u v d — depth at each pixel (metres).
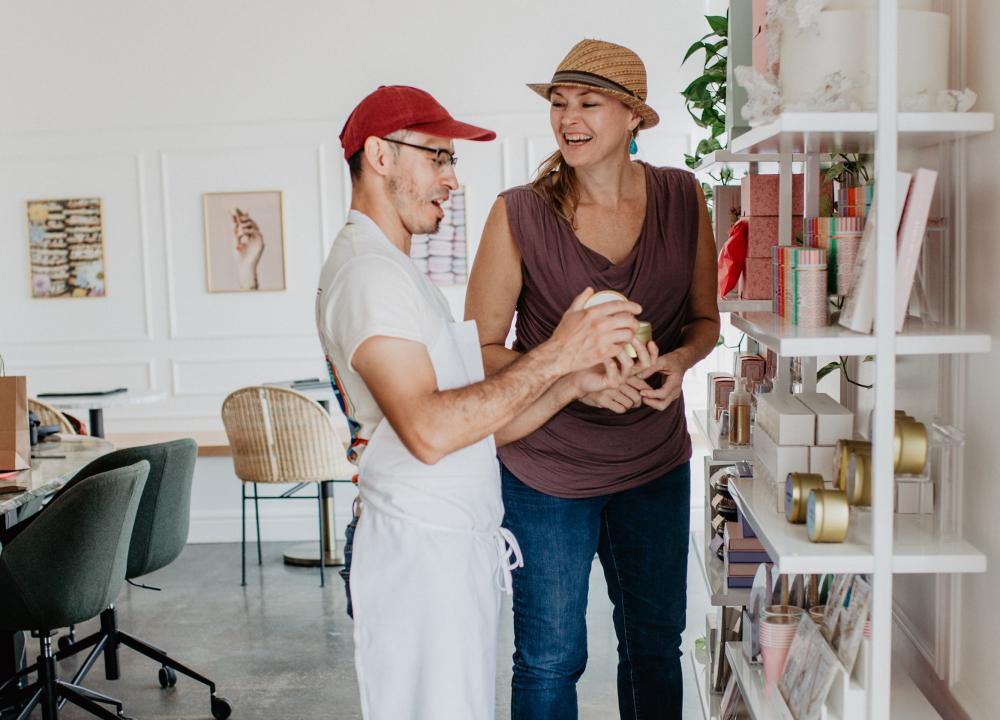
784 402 2.02
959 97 1.62
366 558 1.99
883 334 1.59
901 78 1.65
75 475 3.76
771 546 1.68
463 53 6.55
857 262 1.69
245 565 5.59
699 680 2.97
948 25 1.68
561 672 2.49
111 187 6.79
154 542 3.78
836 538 1.67
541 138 6.55
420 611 1.97
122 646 4.55
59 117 6.76
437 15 6.54
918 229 1.59
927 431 1.89
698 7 6.40
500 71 6.53
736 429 2.67
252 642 4.56
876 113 1.58
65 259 6.84
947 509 1.86
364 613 1.99
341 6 6.58
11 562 3.20
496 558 2.11
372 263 1.84
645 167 2.51
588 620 4.71
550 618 2.47
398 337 1.80
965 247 1.81
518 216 2.43
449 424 1.79
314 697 3.93
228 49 6.66
